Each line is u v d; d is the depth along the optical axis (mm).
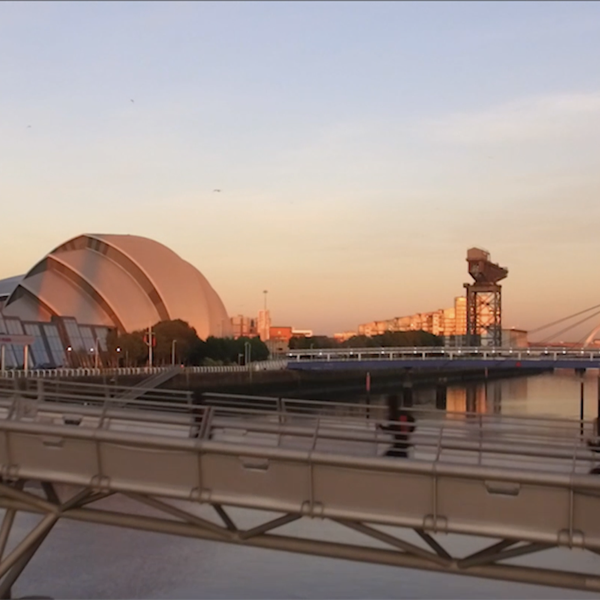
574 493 13641
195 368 113000
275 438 20281
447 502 14289
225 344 142875
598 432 17547
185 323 139500
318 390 131750
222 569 24078
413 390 148500
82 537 27562
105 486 16125
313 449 15211
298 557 25469
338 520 14914
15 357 110750
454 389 154125
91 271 149000
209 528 15555
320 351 113125
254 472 15336
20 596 21812
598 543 13516
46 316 144375
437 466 14125
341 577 23516
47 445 16641
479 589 22594
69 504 16516
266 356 158625
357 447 20641
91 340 132750
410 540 26531
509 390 151125
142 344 131000
